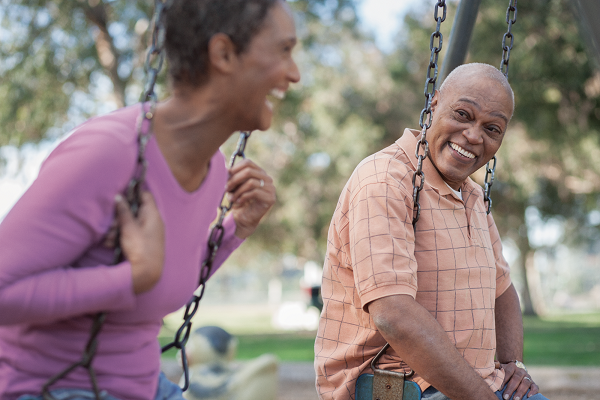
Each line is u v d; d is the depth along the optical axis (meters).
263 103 1.39
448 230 2.07
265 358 3.49
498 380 2.16
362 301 1.96
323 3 14.95
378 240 1.96
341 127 18.61
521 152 15.77
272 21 1.34
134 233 1.27
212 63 1.33
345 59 18.41
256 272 60.28
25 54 12.70
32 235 1.22
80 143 1.26
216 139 1.41
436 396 1.98
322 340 2.19
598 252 62.12
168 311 1.45
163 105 1.39
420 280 2.04
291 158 18.36
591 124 12.21
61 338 1.32
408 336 1.87
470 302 2.05
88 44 13.38
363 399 2.06
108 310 1.28
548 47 11.21
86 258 1.32
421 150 2.19
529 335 13.87
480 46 11.49
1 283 1.20
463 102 2.10
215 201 1.55
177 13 1.33
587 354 9.38
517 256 28.31
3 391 1.32
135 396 1.41
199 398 3.32
